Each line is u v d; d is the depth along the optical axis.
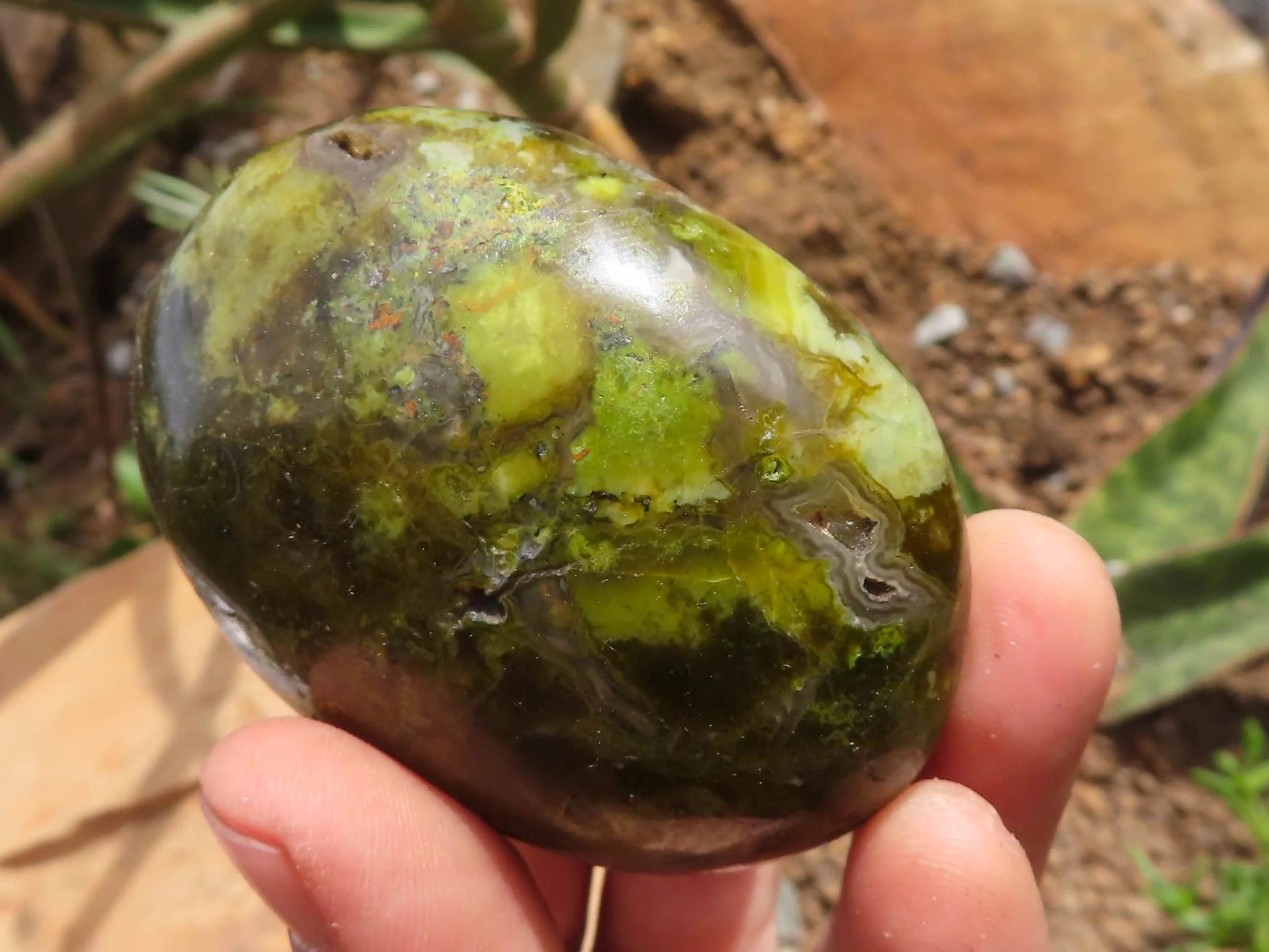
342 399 0.09
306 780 0.09
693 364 0.09
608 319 0.09
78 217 0.19
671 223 0.09
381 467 0.09
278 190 0.10
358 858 0.09
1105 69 0.20
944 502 0.09
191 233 0.10
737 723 0.09
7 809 0.14
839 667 0.09
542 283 0.09
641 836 0.09
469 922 0.10
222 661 0.16
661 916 0.13
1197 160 0.20
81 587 0.16
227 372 0.09
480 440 0.09
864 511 0.09
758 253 0.10
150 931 0.14
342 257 0.09
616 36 0.21
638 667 0.09
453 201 0.09
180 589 0.16
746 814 0.09
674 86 0.21
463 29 0.14
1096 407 0.20
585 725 0.09
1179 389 0.19
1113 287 0.20
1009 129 0.20
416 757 0.10
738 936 0.14
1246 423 0.17
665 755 0.09
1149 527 0.17
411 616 0.09
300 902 0.09
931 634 0.09
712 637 0.09
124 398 0.21
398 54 0.18
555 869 0.13
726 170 0.21
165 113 0.16
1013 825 0.12
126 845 0.14
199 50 0.13
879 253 0.21
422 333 0.09
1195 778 0.16
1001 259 0.20
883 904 0.10
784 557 0.09
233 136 0.21
